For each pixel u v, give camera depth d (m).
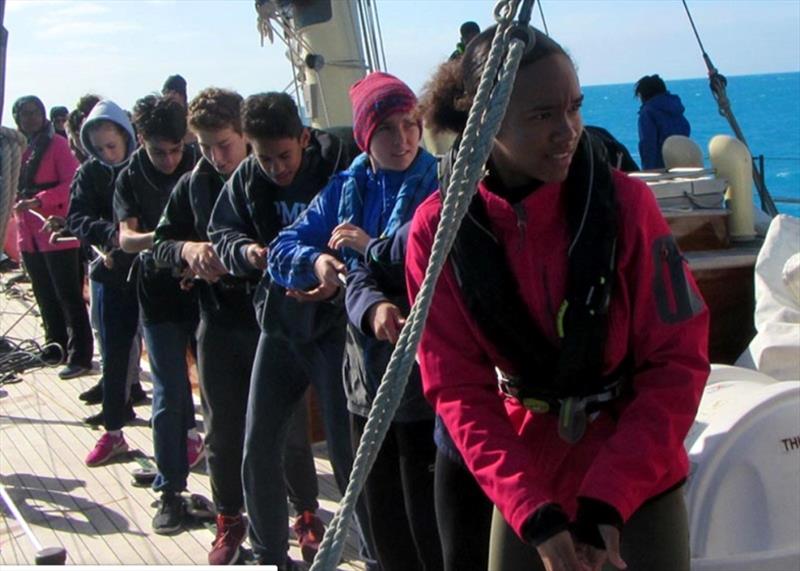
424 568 2.98
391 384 1.63
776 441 2.84
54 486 4.92
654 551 2.01
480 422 2.01
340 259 3.16
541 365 2.03
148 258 4.19
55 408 6.23
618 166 3.81
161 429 4.30
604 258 1.93
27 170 6.86
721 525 2.79
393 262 2.75
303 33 6.35
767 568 2.78
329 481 4.70
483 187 1.98
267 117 3.29
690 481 2.81
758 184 5.88
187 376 4.40
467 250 1.99
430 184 2.95
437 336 2.07
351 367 3.06
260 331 3.69
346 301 2.83
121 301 5.04
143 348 7.17
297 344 3.33
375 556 3.32
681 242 4.62
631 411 1.95
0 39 1.64
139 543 4.25
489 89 1.60
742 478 2.82
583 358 1.99
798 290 3.97
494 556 2.18
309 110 6.50
